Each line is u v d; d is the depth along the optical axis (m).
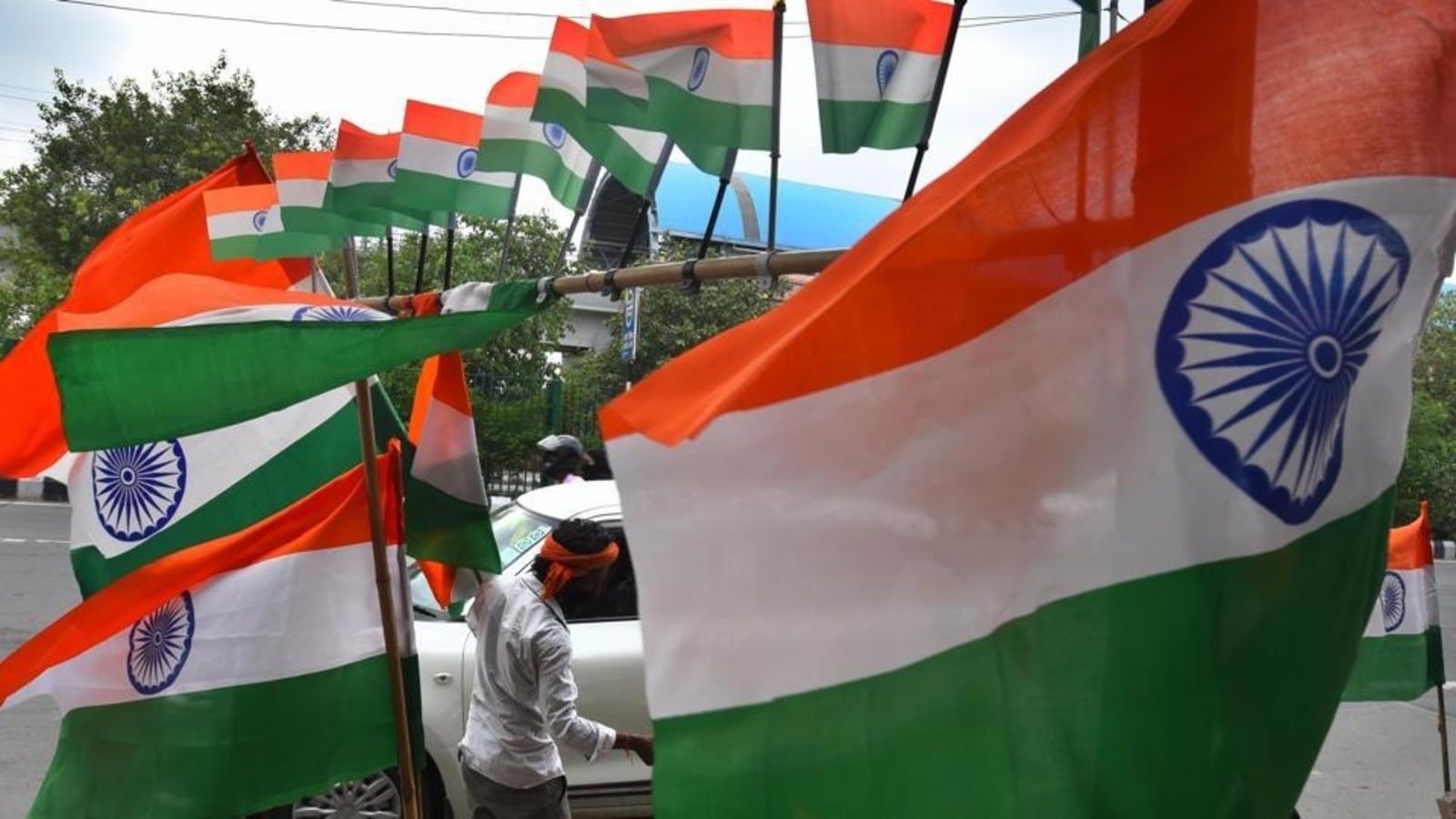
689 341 15.80
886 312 1.71
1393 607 4.63
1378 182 1.79
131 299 3.28
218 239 3.76
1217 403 1.75
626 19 2.51
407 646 3.22
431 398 3.38
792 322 1.74
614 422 1.62
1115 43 1.77
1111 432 1.74
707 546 1.63
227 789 3.12
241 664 3.15
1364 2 1.79
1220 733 1.71
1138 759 1.69
